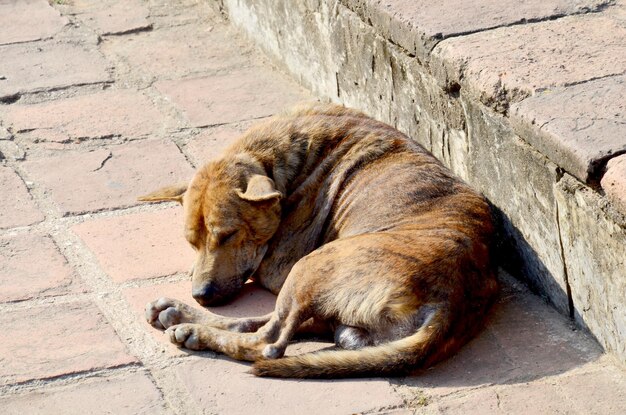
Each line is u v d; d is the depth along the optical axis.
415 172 10.95
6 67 16.67
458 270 9.68
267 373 9.57
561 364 9.73
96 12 18.81
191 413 9.20
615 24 12.16
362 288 9.59
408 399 9.25
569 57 11.37
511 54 11.55
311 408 9.17
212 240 10.85
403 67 13.05
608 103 10.34
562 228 10.23
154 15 18.70
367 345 9.68
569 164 9.77
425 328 9.38
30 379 9.70
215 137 14.59
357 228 10.78
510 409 9.09
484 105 11.29
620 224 9.27
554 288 10.62
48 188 13.34
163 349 10.14
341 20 14.44
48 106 15.49
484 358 9.83
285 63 16.56
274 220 11.09
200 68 16.77
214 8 18.69
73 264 11.69
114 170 13.76
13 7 18.91
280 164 11.38
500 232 11.51
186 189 11.52
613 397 9.20
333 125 11.59
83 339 10.30
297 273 9.91
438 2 13.12
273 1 16.38
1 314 10.73
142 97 15.79
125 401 9.38
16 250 11.96
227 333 10.03
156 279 11.39
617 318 9.59
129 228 12.44
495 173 11.39
